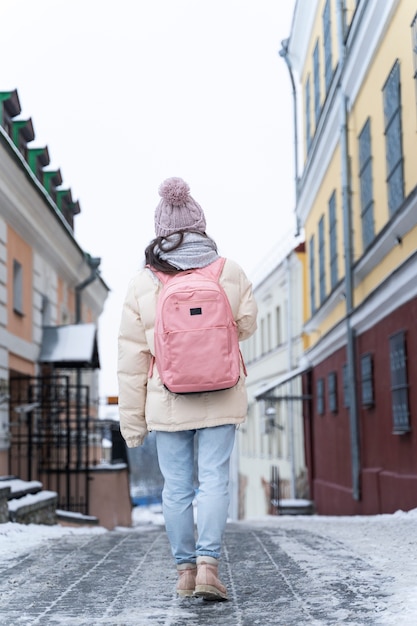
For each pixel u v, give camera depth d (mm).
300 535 7754
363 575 4934
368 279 14156
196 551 4309
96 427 21250
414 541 6625
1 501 9547
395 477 11961
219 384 4254
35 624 3855
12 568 5660
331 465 18797
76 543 7367
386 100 12133
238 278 4512
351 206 15320
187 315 4277
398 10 11227
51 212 17938
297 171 21422
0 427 15242
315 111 19359
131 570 5535
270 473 31594
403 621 3627
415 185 10539
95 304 28938
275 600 4305
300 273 26906
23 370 17516
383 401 12977
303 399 22188
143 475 92375
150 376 4398
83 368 20906
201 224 4559
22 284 17578
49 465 17828
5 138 13492
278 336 31203
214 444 4355
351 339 15281
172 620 3906
